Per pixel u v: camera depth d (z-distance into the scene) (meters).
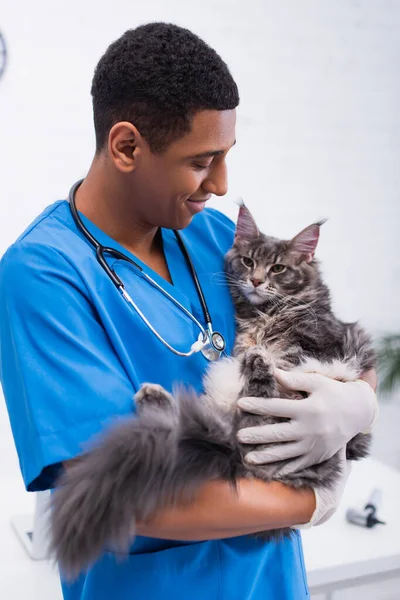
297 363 1.43
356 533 1.74
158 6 2.78
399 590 2.80
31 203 2.71
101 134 1.11
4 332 1.05
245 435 1.09
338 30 3.11
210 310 1.31
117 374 1.02
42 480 1.01
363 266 3.42
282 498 1.05
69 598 1.20
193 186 1.06
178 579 1.11
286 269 1.61
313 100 3.13
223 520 0.98
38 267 1.04
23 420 1.01
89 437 0.96
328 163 3.22
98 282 1.12
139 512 0.93
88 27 2.68
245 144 3.05
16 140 2.65
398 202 3.42
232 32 2.92
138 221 1.18
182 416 1.03
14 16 2.56
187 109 1.00
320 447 1.11
